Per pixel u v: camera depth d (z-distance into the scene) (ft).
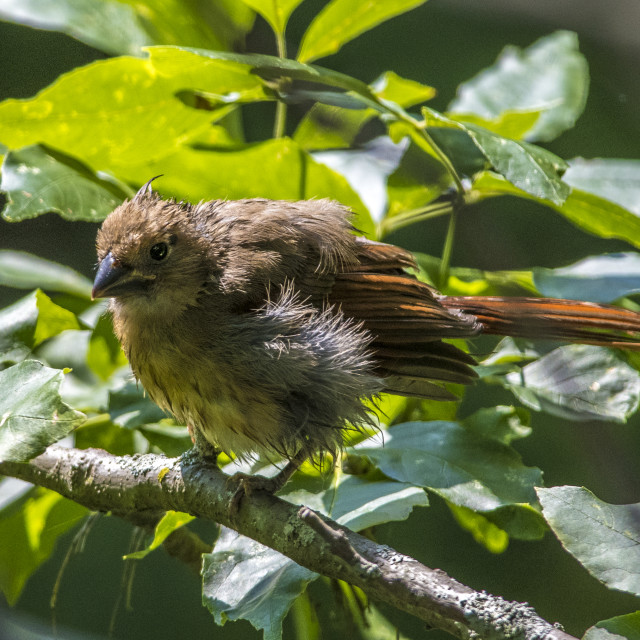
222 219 22.41
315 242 22.56
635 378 21.29
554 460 34.30
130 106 22.86
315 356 21.15
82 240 35.04
